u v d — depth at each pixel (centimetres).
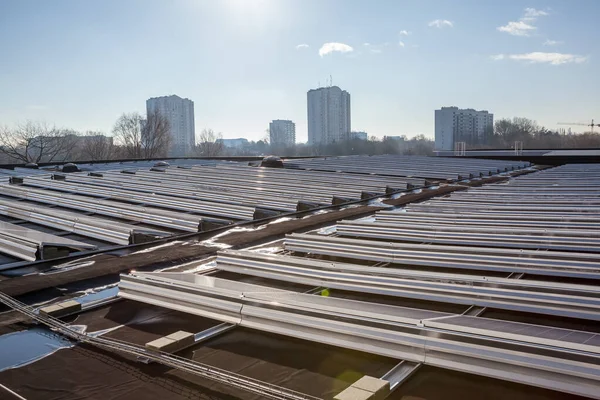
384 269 629
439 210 1184
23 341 514
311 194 1554
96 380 428
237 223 1166
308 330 485
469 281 573
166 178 2061
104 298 641
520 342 392
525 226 937
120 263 812
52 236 931
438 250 753
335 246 830
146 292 611
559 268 652
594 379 355
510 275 674
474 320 452
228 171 2377
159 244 966
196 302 568
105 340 495
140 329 538
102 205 1316
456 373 412
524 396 374
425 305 570
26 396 404
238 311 532
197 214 1312
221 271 752
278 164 2658
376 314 465
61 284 702
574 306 507
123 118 6694
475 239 867
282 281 687
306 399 381
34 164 2886
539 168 2756
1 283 699
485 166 2602
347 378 417
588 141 9244
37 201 1559
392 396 383
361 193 1562
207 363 451
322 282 645
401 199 1552
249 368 440
